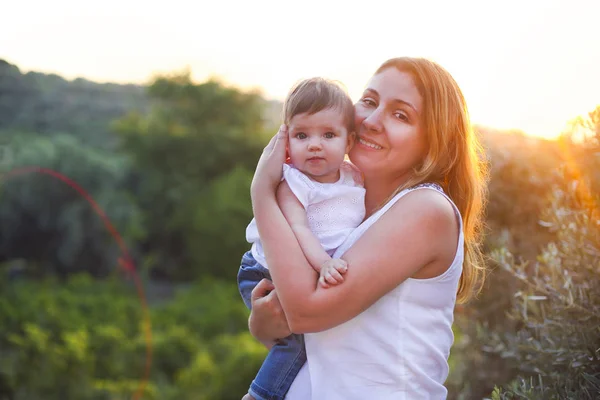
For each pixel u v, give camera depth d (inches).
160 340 269.0
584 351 90.0
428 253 71.9
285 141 78.9
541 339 98.3
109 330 264.8
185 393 240.5
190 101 493.4
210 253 429.7
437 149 76.2
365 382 72.2
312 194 76.3
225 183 437.1
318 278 71.6
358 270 70.0
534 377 104.8
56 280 361.7
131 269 375.6
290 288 70.9
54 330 256.1
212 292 361.4
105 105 504.7
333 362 73.3
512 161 156.2
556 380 92.0
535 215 152.4
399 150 76.4
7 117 470.3
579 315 93.5
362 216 79.4
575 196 100.6
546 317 103.4
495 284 145.4
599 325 90.4
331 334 73.5
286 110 80.2
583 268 95.8
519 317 105.8
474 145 82.7
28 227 414.9
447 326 76.0
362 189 79.5
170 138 455.5
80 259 414.3
